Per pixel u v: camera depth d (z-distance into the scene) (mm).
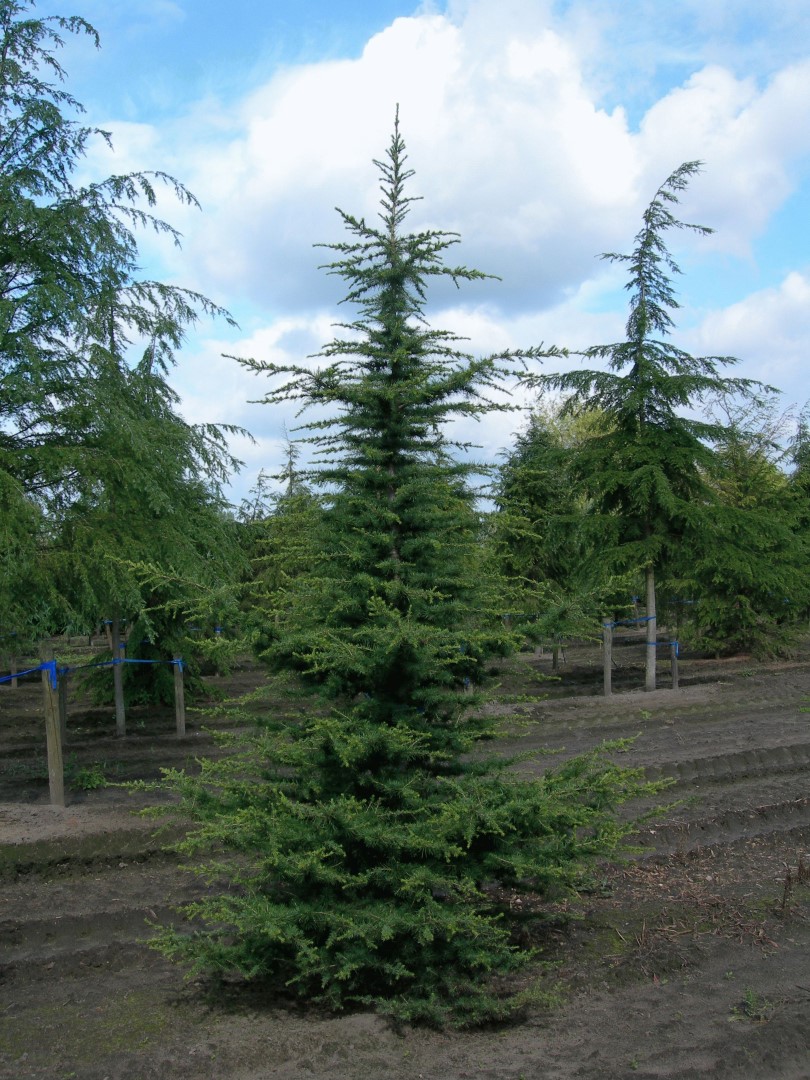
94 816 8523
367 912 4910
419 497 5500
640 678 16891
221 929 5621
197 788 5398
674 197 14047
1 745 12484
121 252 8672
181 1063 4684
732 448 17875
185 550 8625
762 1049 4629
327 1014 5266
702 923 6402
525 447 16375
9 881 7293
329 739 5051
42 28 8484
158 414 9273
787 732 11680
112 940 6363
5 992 5668
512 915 5840
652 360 14461
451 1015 5051
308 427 5406
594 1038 4836
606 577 14062
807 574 16578
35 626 8836
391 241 5664
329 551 5512
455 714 5617
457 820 4777
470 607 5352
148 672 14422
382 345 5660
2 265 8461
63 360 8094
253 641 5246
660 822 8367
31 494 8320
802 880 7203
